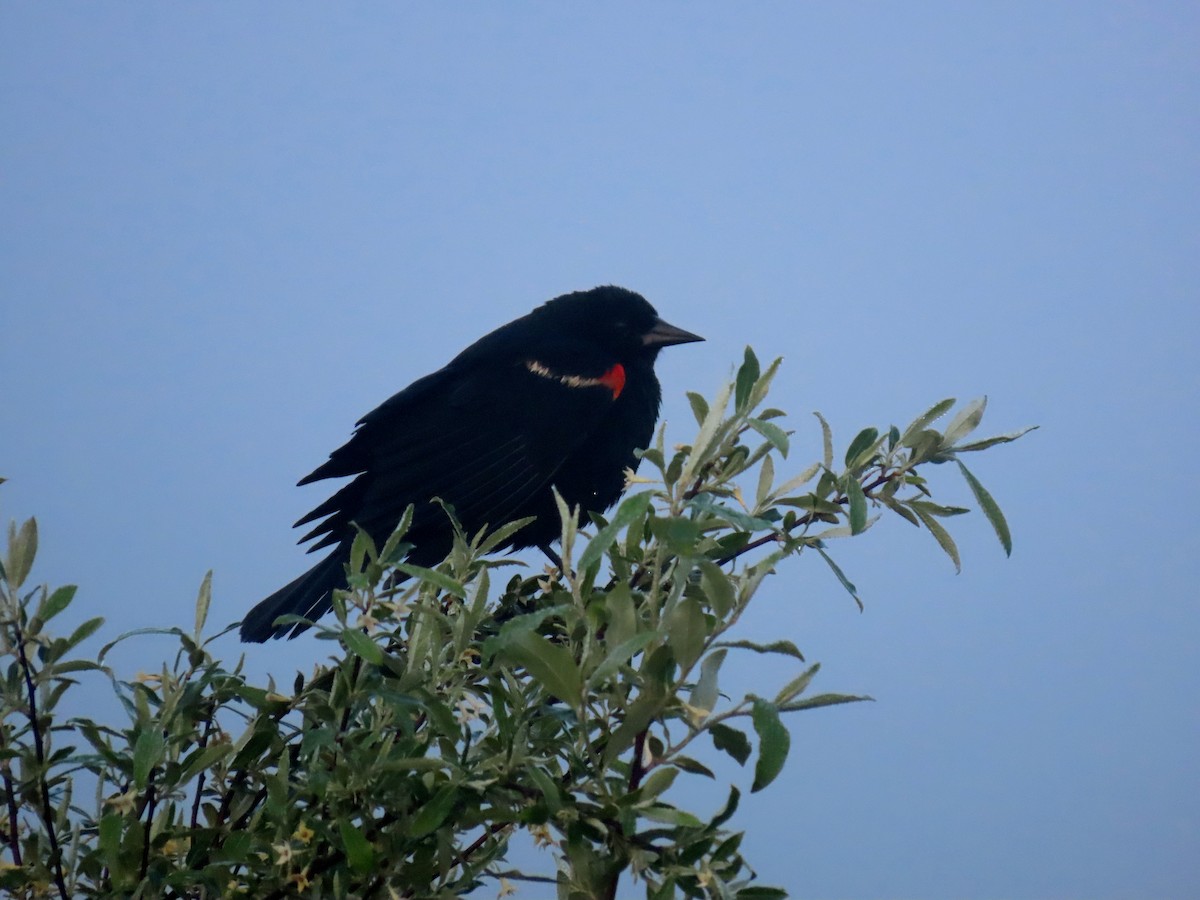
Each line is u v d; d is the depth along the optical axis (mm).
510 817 3951
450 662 4590
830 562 4273
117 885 4262
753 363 4113
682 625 3545
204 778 4625
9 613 4375
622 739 3602
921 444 4750
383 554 4586
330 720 4422
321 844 4367
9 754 4383
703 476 4645
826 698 3572
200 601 4684
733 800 3457
